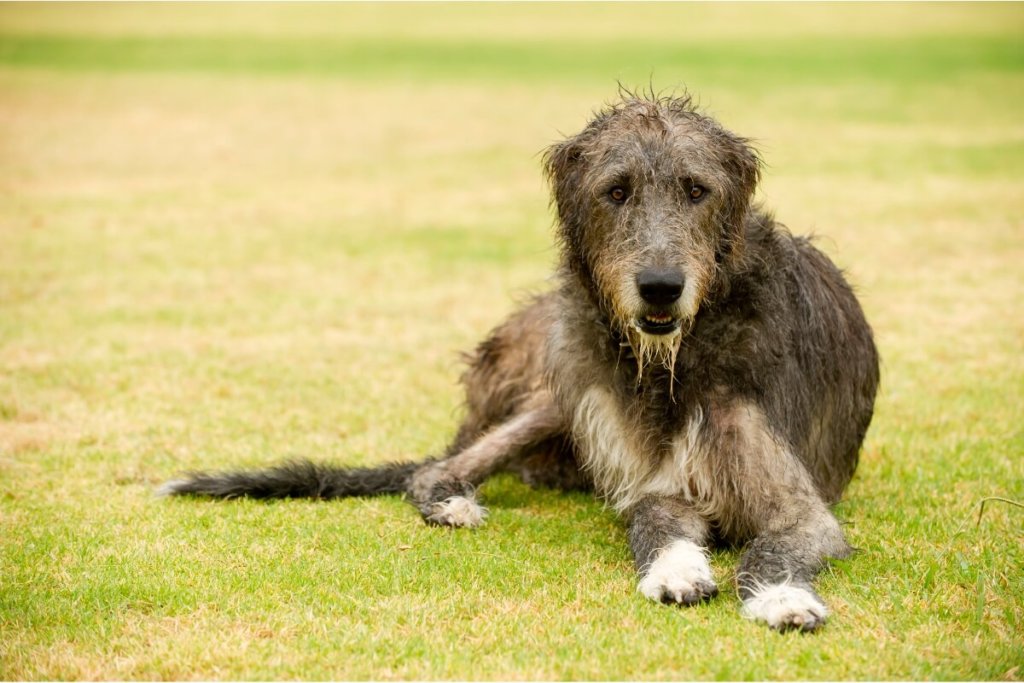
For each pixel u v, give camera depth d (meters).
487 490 10.25
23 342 15.21
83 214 24.92
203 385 13.44
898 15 86.50
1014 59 55.78
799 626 6.98
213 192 28.00
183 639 6.99
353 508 9.63
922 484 10.12
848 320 9.83
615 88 46.97
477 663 6.61
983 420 11.96
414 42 68.75
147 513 9.39
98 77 51.62
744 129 36.09
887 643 6.84
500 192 27.97
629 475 8.84
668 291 7.81
